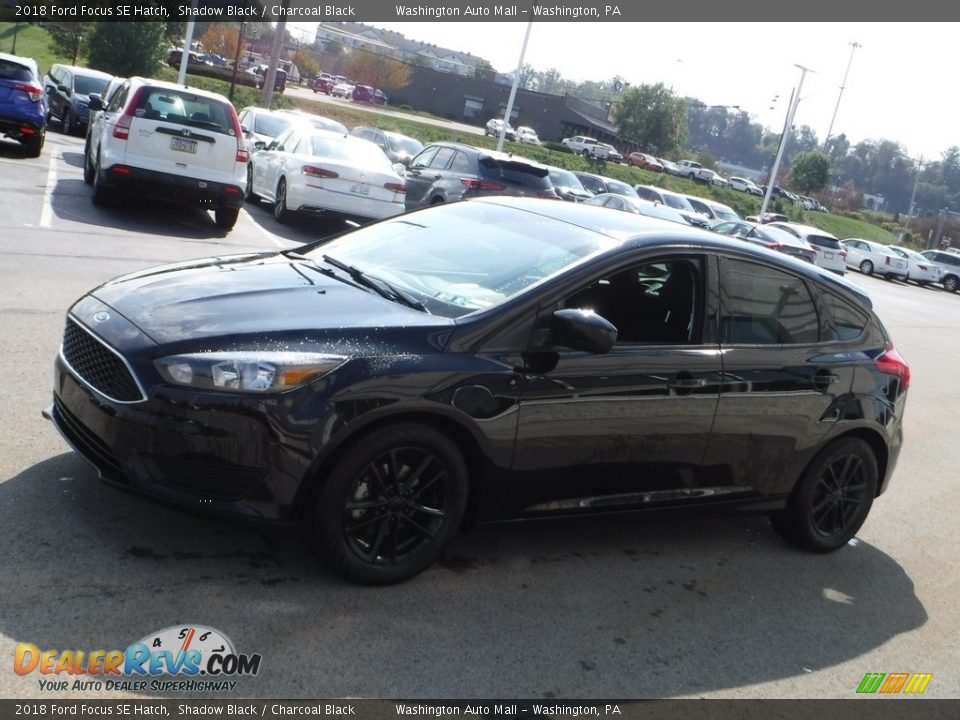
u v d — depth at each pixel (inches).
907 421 370.3
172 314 149.5
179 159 482.0
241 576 147.1
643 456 171.9
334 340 144.8
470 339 152.1
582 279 163.6
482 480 156.3
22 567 137.6
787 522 205.3
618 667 143.9
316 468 140.2
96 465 143.9
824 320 200.8
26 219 429.4
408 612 146.7
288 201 575.2
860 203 3973.9
